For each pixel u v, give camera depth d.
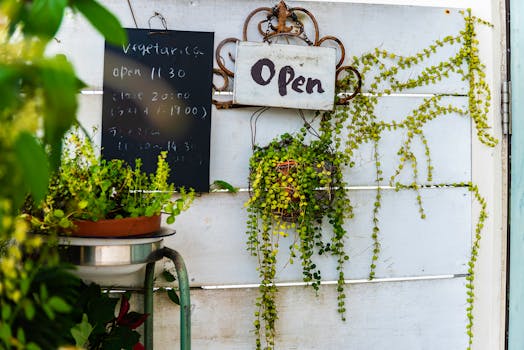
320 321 2.11
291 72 2.00
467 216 2.19
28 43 0.70
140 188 1.86
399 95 2.15
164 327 2.04
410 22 2.15
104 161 1.79
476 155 2.19
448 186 2.18
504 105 2.18
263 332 2.09
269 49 1.99
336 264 2.11
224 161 2.04
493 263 2.19
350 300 2.14
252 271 2.07
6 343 0.91
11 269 0.94
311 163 1.94
